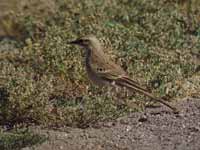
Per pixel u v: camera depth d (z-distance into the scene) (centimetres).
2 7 2866
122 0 2605
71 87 2045
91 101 1889
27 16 2680
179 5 2666
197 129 1812
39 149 1727
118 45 2208
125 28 2378
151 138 1778
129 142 1758
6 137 1769
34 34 2544
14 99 1888
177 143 1734
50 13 2705
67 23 2444
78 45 2020
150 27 2377
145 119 1891
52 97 2006
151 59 2136
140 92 1866
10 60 2281
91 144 1753
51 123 1878
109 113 1872
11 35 2744
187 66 2131
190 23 2500
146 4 2572
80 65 2094
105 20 2467
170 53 2227
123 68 2103
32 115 1891
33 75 2100
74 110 1867
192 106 1964
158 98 1889
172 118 1892
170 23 2419
